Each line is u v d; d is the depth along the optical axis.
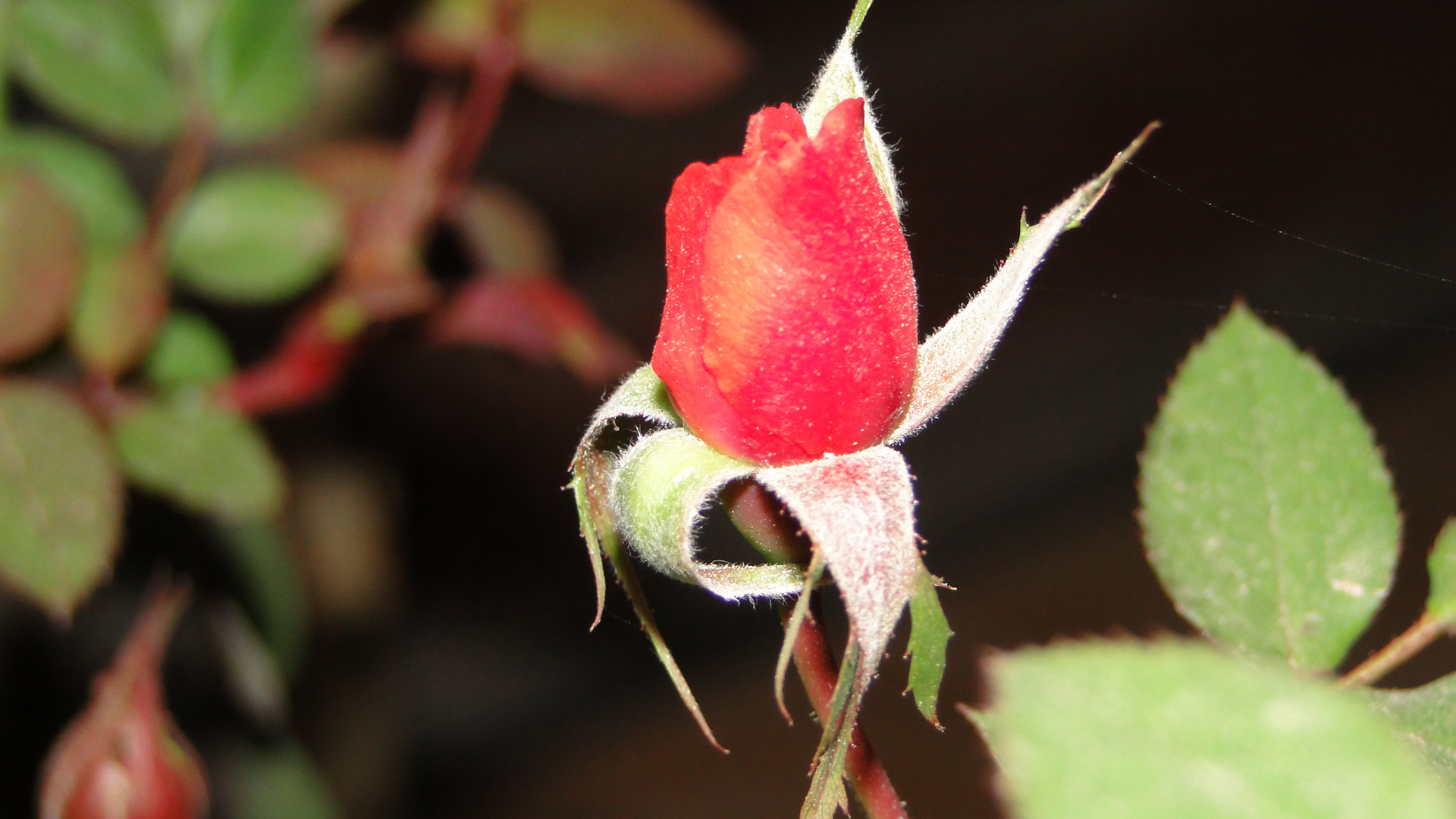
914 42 1.00
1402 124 0.97
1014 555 0.85
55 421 0.36
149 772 0.36
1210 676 0.13
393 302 0.39
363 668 0.52
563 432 0.86
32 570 0.35
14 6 0.38
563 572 0.86
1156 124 0.29
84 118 0.38
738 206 0.29
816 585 0.29
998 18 1.01
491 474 0.86
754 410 0.29
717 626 0.86
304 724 0.50
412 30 0.41
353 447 0.51
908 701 0.66
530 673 0.85
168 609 0.36
